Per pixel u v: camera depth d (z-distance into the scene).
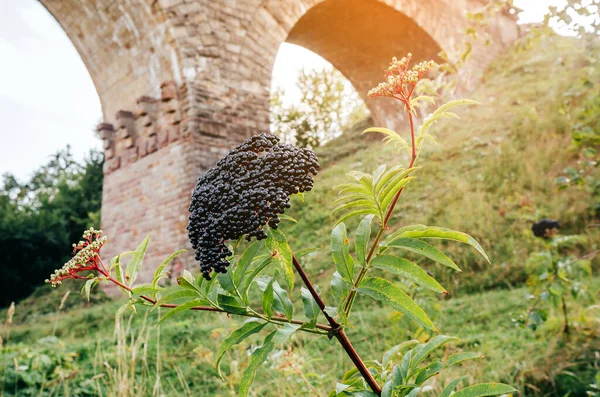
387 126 18.34
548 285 3.59
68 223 19.58
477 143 10.02
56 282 1.32
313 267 7.66
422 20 14.91
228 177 1.26
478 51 16.14
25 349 4.72
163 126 10.20
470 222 6.87
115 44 11.16
